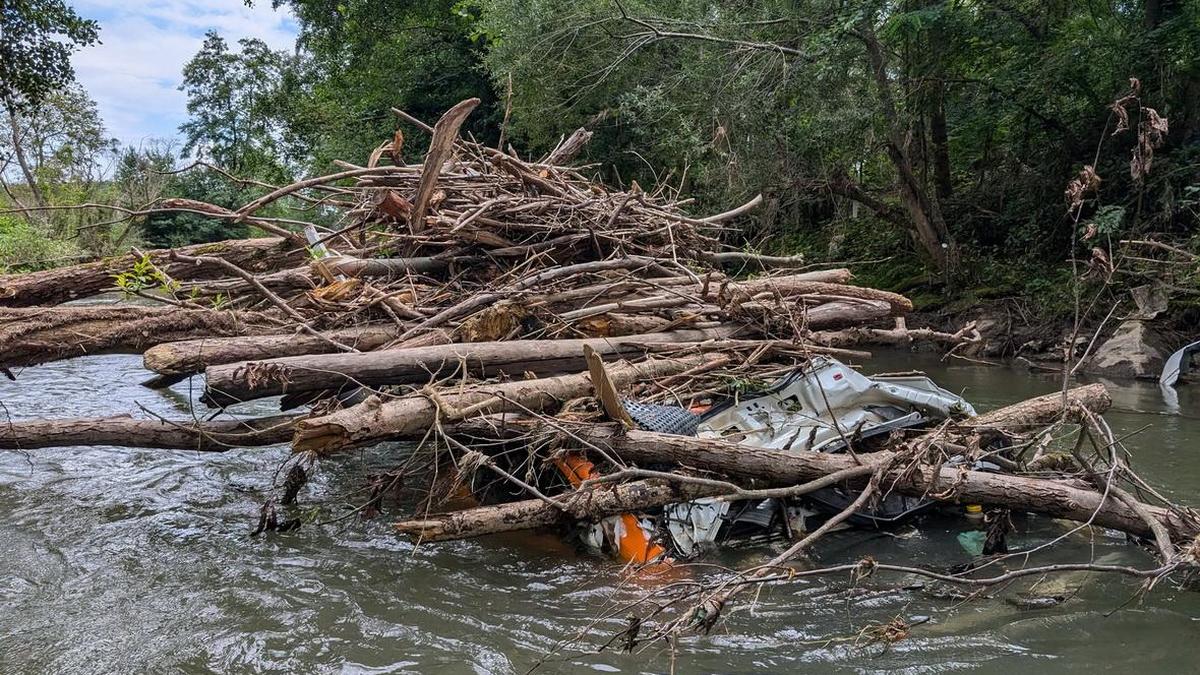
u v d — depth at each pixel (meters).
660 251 6.68
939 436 4.23
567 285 6.05
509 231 6.35
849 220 17.12
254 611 3.77
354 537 4.77
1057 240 13.71
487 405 4.45
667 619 3.59
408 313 5.47
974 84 14.45
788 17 13.59
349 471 6.23
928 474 4.13
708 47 14.47
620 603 3.78
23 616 3.73
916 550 4.36
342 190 6.42
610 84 16.20
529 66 15.84
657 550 4.21
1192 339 10.64
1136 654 3.23
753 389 5.27
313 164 24.19
